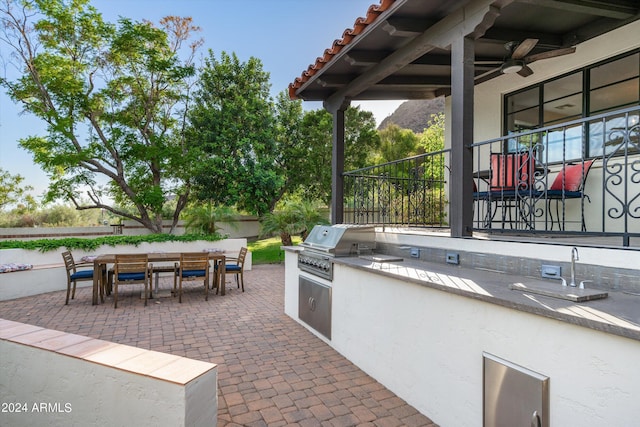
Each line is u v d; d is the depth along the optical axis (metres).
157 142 14.40
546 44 4.74
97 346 2.16
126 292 7.23
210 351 3.98
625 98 4.40
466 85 3.43
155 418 1.77
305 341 4.30
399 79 5.81
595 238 3.50
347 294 3.76
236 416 2.66
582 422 1.64
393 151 23.27
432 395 2.59
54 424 2.10
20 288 6.66
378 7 3.65
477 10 3.26
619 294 2.04
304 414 2.69
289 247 5.38
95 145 13.71
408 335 2.84
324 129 17.89
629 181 4.33
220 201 15.45
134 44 13.30
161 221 15.55
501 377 2.03
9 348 2.24
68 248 7.73
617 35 4.37
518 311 1.95
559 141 5.19
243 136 16.17
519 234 4.04
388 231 4.46
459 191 3.38
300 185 18.44
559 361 1.74
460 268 3.17
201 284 8.20
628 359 1.48
